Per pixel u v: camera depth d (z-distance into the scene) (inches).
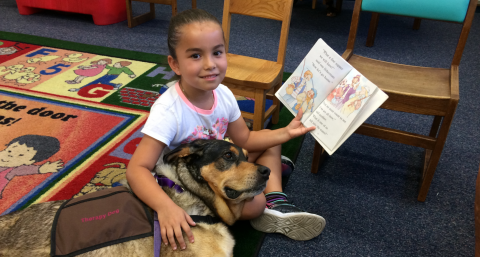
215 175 44.9
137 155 45.8
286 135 57.1
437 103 58.8
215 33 43.9
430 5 70.1
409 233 59.1
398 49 138.6
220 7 183.8
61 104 91.0
